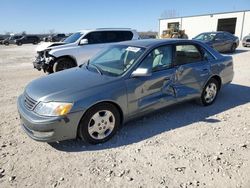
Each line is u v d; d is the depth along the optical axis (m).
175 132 4.35
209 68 5.40
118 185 2.99
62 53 9.34
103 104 3.89
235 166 3.34
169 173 3.21
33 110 3.65
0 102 6.10
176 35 37.03
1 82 8.61
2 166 3.37
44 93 3.72
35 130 3.56
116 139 4.11
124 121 4.25
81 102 3.64
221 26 42.53
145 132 4.36
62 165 3.40
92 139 3.88
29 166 3.37
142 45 4.66
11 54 22.38
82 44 9.86
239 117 5.03
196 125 4.64
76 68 5.01
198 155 3.61
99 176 3.16
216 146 3.87
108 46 5.35
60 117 3.51
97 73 4.40
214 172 3.22
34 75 10.19
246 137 4.16
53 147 3.86
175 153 3.67
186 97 5.05
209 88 5.59
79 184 3.01
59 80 4.18
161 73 4.54
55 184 3.02
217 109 5.48
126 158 3.55
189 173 3.20
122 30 10.88
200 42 5.45
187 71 4.95
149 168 3.31
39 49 9.98
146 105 4.39
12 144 3.95
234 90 7.07
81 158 3.57
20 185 3.00
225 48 16.72
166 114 5.16
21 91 7.26
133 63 4.29
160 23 51.25
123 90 4.04
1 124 4.72
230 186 2.96
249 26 38.94
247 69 10.34
